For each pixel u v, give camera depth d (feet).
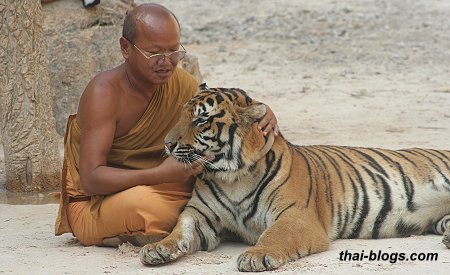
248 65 96.58
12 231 37.24
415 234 36.04
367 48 104.63
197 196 33.42
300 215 32.32
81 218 33.94
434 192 35.78
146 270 30.09
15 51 47.29
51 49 59.16
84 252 33.06
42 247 34.19
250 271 29.58
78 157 33.94
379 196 35.29
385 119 66.85
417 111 70.03
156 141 33.73
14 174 47.83
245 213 33.37
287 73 92.02
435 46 104.83
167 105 33.42
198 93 33.04
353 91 80.89
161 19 31.24
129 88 32.65
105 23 61.26
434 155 37.06
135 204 32.04
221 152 32.48
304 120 67.31
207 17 123.13
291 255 30.86
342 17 121.19
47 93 48.57
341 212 34.76
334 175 35.14
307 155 35.24
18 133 47.52
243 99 33.27
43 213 40.88
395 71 91.81
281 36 112.16
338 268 29.78
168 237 31.50
